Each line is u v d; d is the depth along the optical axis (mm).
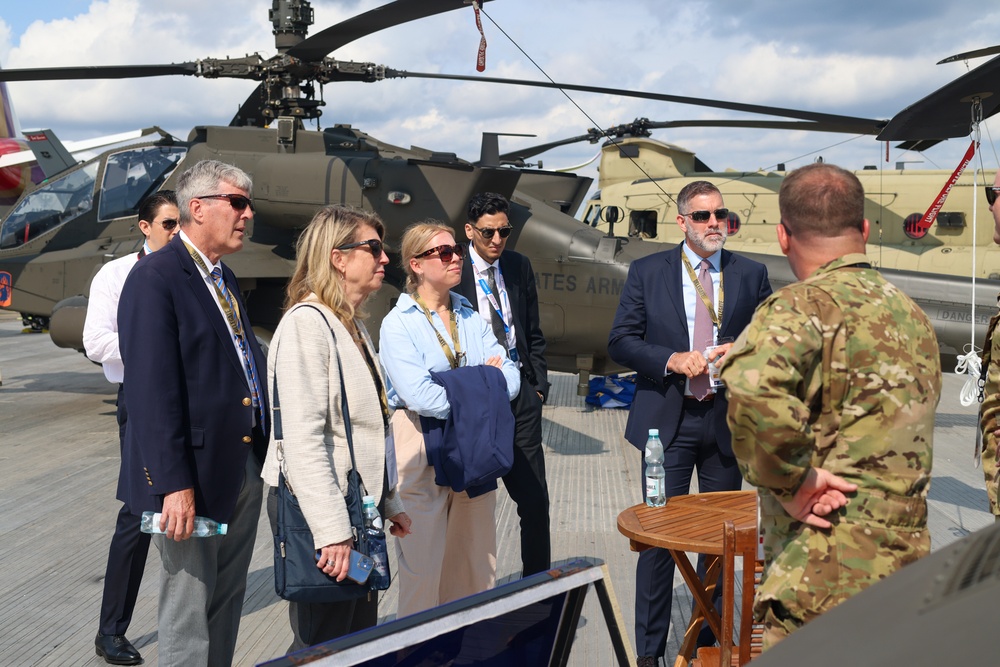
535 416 4324
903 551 2084
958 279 8719
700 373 3764
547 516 4328
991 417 2809
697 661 3326
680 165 15484
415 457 3676
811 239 2273
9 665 4051
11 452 8305
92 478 7395
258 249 9906
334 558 2713
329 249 3002
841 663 1112
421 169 8773
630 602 4699
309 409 2783
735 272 4121
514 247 9516
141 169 10633
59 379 12711
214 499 3107
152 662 4086
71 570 5309
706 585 3486
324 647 1689
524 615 1979
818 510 2096
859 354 2098
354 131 10320
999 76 4707
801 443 2029
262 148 9953
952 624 1082
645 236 14859
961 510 6426
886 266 13367
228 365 3172
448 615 1816
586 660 4004
